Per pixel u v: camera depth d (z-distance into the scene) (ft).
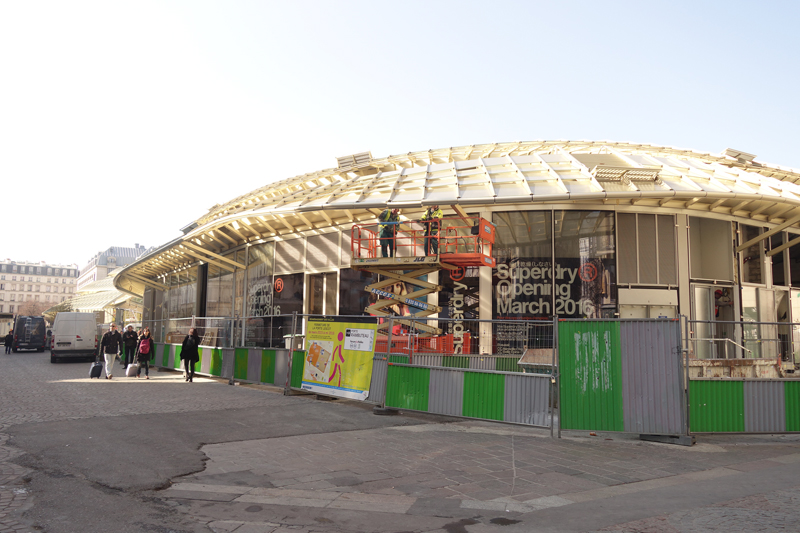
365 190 53.47
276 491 17.81
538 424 27.76
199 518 15.11
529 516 15.43
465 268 52.65
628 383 26.58
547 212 51.72
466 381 30.42
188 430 27.50
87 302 163.63
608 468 21.21
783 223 51.57
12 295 569.23
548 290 50.98
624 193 44.47
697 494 17.52
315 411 34.22
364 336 36.42
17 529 13.69
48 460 20.95
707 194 45.03
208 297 86.69
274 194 74.23
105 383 50.31
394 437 26.89
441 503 16.69
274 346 46.01
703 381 26.76
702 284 52.11
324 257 63.10
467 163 56.54
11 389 44.27
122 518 14.90
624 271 50.88
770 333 30.35
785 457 23.48
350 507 16.25
